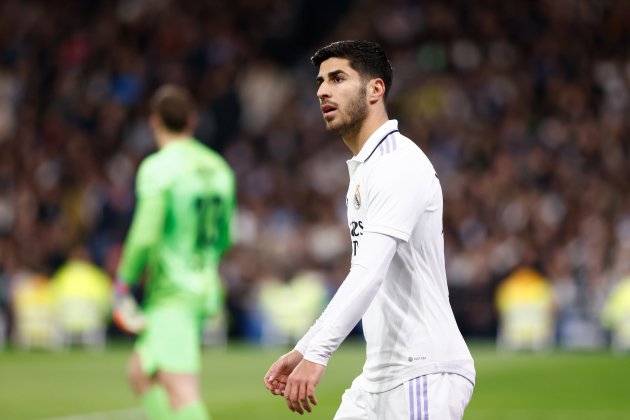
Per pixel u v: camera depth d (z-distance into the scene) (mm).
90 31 87125
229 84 82062
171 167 23859
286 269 66562
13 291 65438
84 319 63781
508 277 62219
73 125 80562
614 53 80062
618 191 69500
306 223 70750
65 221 72688
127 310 23672
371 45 16719
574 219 67188
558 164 71438
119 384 46375
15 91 83812
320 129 79188
